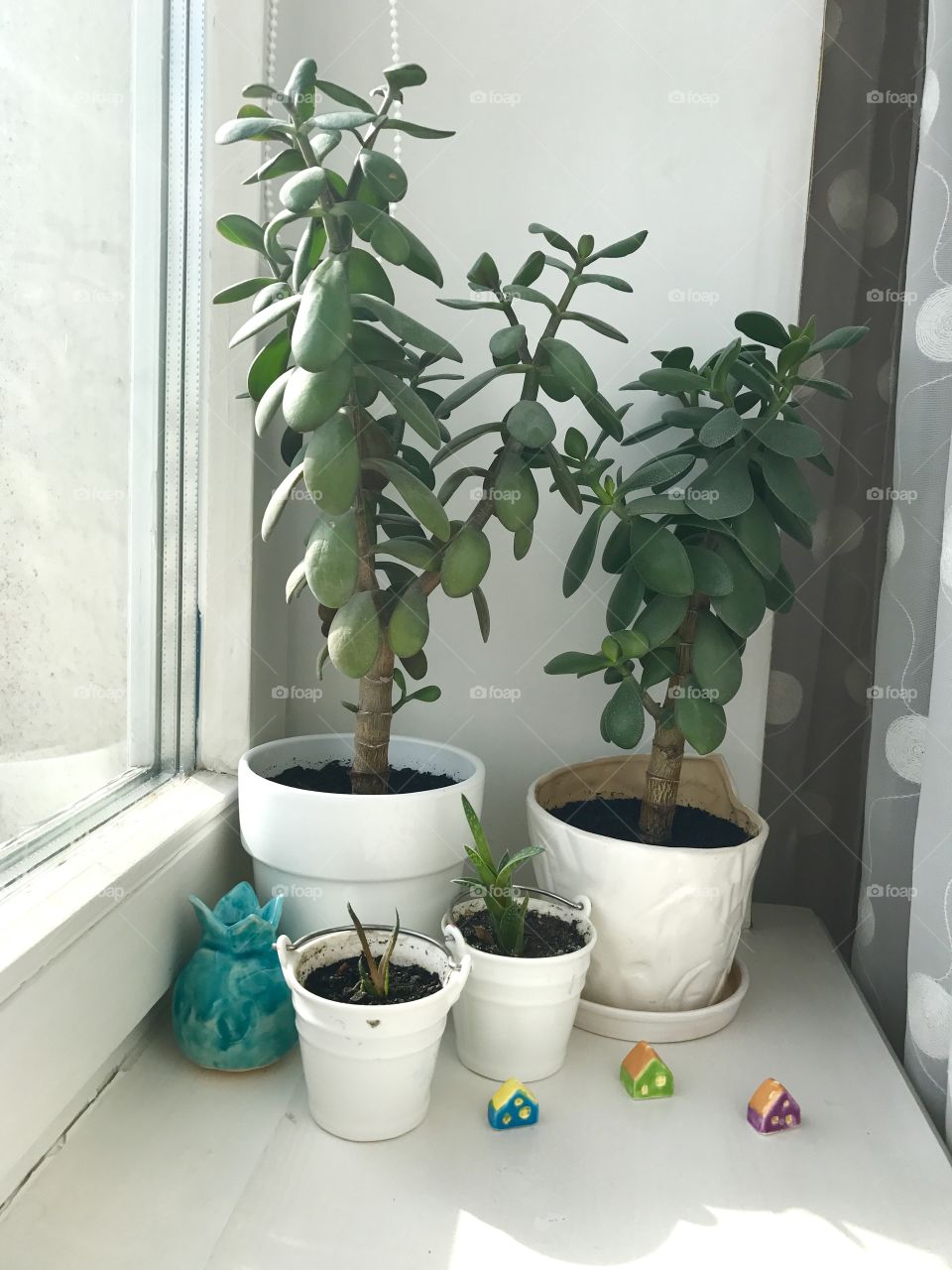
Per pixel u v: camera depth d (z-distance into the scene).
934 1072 0.73
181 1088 0.70
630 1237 0.58
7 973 0.52
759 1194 0.62
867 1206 0.61
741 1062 0.77
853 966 0.94
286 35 0.94
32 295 0.62
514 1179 0.62
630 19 0.92
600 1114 0.69
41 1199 0.58
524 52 0.93
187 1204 0.59
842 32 0.93
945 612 0.71
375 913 0.77
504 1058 0.72
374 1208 0.59
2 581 0.60
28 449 0.62
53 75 0.63
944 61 0.75
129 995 0.68
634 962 0.78
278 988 0.71
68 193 0.66
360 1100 0.64
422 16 0.93
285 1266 0.54
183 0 0.80
